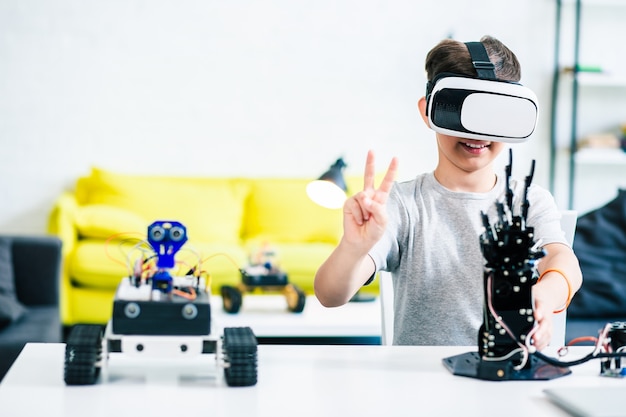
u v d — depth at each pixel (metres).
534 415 0.98
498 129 1.23
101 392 1.04
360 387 1.08
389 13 4.82
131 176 4.51
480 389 1.08
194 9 4.71
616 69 5.08
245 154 4.80
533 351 1.13
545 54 4.98
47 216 4.65
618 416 0.93
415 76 4.85
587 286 3.25
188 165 4.76
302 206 4.53
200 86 4.74
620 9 5.05
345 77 4.82
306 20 4.78
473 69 1.33
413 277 1.54
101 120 4.68
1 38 4.59
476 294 1.52
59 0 4.61
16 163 4.63
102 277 3.94
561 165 5.06
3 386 1.05
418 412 0.98
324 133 4.83
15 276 3.47
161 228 1.15
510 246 1.13
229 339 1.10
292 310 2.88
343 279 1.30
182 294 1.14
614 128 5.10
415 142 4.88
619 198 3.64
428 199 1.58
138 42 4.69
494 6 4.90
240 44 4.75
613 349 1.21
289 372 1.14
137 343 1.08
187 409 0.98
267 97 4.79
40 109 4.63
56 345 1.27
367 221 1.25
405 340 1.54
